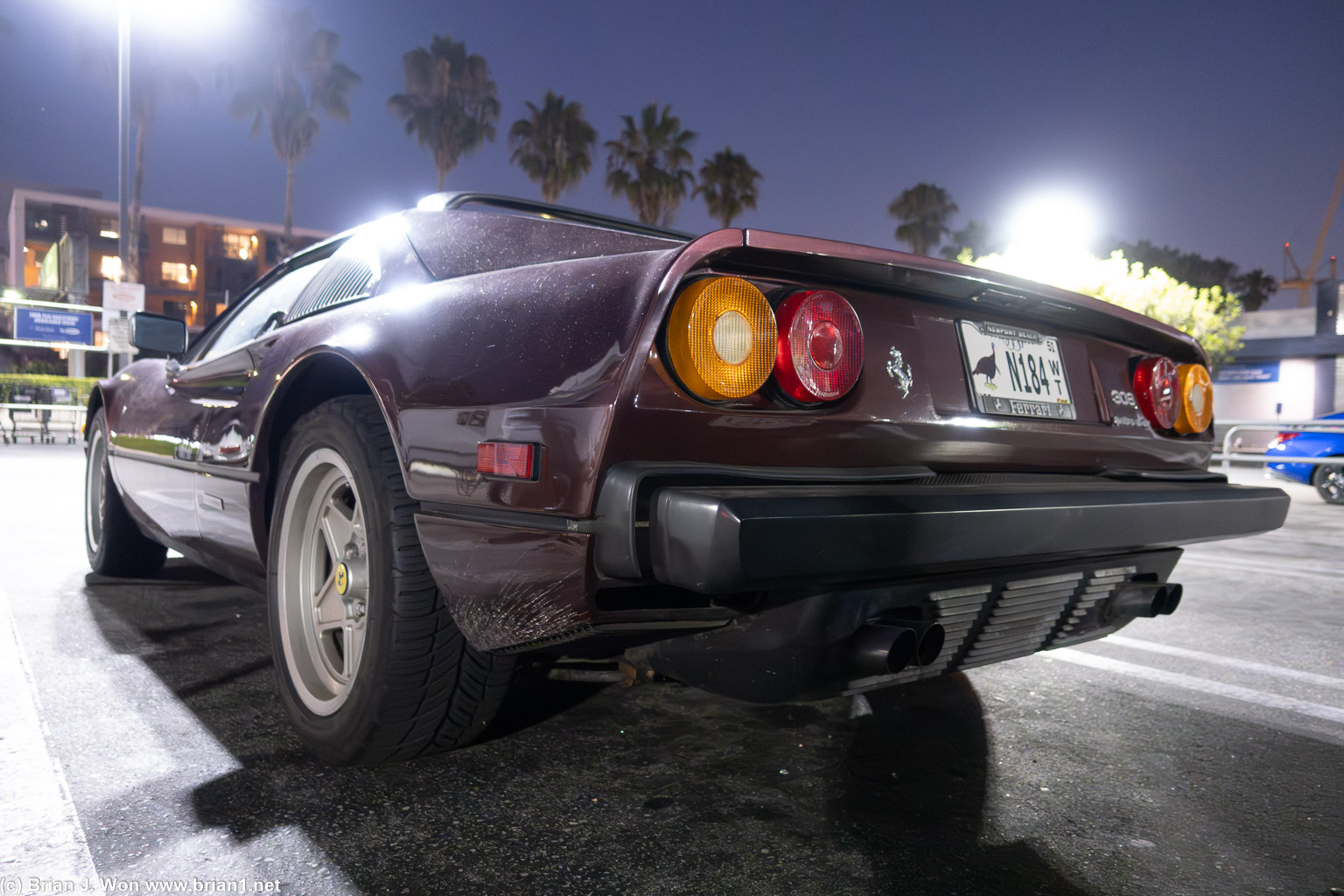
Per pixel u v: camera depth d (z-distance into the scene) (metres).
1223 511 1.97
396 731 1.76
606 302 1.39
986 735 2.14
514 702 2.31
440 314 1.71
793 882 1.44
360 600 1.83
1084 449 1.93
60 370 37.31
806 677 1.50
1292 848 1.60
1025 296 1.78
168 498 2.86
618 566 1.29
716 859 1.51
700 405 1.36
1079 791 1.83
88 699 2.26
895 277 1.59
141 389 3.31
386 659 1.69
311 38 33.03
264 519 2.21
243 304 3.12
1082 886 1.45
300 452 1.97
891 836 1.61
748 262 1.43
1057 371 1.94
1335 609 3.85
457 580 1.54
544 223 2.05
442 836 1.57
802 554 1.25
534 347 1.46
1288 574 4.86
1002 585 1.67
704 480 1.32
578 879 1.43
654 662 1.65
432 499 1.57
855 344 1.47
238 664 2.57
